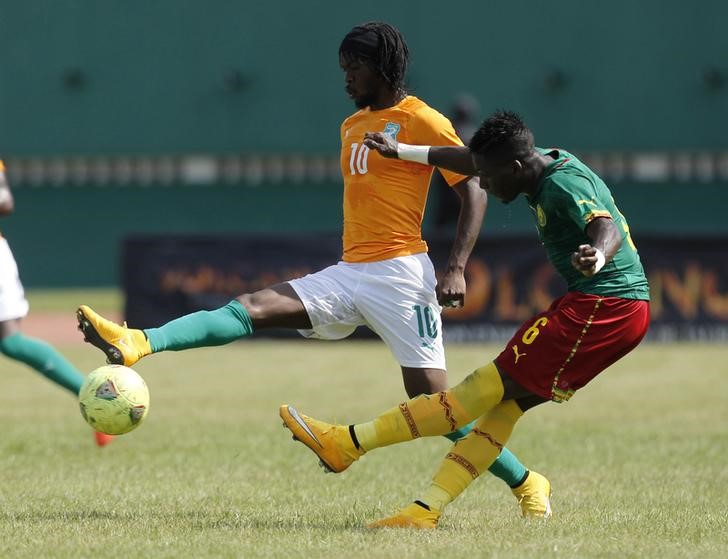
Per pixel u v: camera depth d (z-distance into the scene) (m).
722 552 19.23
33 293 108.62
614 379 51.12
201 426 37.59
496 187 21.02
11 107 113.06
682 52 106.38
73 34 112.31
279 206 113.25
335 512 23.42
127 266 64.00
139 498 25.05
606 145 107.38
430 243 63.62
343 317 22.62
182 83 111.56
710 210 109.06
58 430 36.62
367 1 109.38
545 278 63.16
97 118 112.25
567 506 24.36
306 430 21.12
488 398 20.94
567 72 107.50
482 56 108.19
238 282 63.81
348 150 22.84
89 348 63.22
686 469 29.91
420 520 21.17
